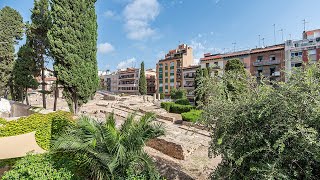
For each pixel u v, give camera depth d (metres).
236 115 4.96
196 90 6.27
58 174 5.61
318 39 38.56
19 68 23.23
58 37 14.77
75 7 15.07
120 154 6.18
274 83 4.85
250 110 4.78
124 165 6.32
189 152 10.97
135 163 6.44
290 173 4.26
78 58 15.11
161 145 11.59
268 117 4.61
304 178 4.27
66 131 7.35
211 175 5.92
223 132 5.22
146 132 6.89
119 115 21.84
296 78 4.54
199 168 9.38
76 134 6.57
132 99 42.47
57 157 6.73
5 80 27.88
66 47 14.74
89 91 15.95
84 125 6.56
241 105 5.02
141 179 6.04
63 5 14.81
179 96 47.81
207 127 5.89
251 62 47.19
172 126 17.92
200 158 10.60
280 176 3.99
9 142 8.63
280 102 4.38
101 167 6.31
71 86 15.11
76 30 15.12
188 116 18.30
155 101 37.81
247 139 4.81
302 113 4.31
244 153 4.67
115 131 6.45
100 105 32.00
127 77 94.81
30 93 44.44
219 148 5.38
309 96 4.17
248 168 4.86
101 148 6.44
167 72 72.38
